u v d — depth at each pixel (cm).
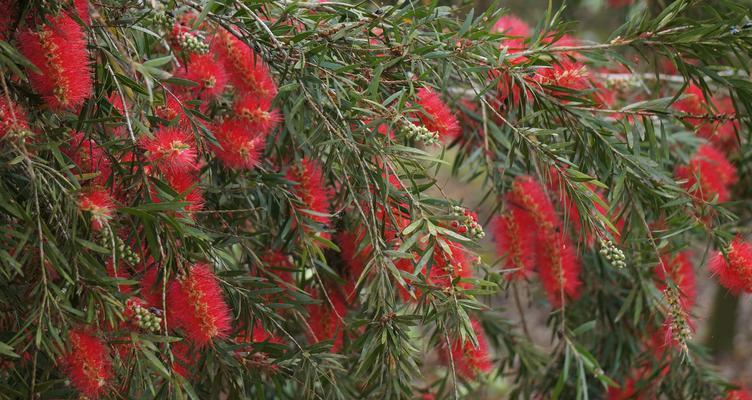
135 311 141
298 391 175
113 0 147
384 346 147
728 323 352
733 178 195
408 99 147
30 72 138
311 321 166
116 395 143
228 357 151
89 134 142
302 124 148
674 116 156
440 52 149
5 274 138
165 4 147
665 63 214
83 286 139
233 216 162
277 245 162
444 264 147
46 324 138
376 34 153
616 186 154
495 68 149
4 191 137
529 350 202
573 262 174
